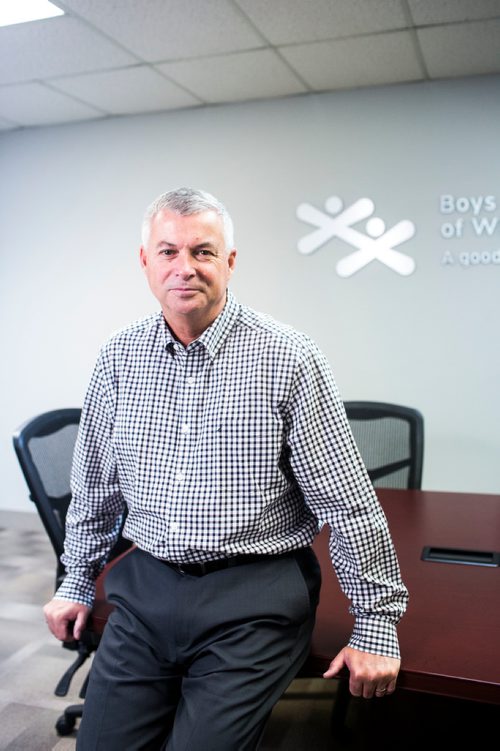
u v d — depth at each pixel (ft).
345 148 10.80
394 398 10.95
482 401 10.51
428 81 10.27
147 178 11.93
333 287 11.10
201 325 3.81
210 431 3.73
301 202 11.12
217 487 3.70
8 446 13.17
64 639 4.34
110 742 3.62
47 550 11.43
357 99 10.65
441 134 10.32
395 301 10.79
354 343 11.08
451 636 3.93
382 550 3.72
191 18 7.87
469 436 10.62
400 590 3.71
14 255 12.92
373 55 9.12
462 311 10.48
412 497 6.90
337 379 11.25
